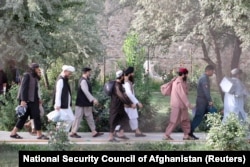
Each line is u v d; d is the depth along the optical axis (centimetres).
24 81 1301
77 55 2539
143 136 1408
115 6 3862
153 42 2536
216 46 2405
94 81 2094
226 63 2581
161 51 2648
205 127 1525
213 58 3081
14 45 2003
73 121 1369
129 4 3559
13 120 1518
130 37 1714
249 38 2012
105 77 2211
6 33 2017
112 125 1316
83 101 1373
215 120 1120
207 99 1344
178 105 1330
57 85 1311
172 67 3550
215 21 2233
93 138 1366
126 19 3900
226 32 2353
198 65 3494
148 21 2527
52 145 1134
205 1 2095
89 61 2667
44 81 2698
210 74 1362
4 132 1463
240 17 1927
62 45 2252
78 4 2227
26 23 2033
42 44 2038
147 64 2683
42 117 1480
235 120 1104
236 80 1348
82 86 1371
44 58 2198
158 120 1542
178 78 1344
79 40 2398
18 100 1378
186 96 1333
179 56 3575
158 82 2684
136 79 1623
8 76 1989
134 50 1675
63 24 2198
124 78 1374
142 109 1533
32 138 1337
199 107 1348
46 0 2048
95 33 2738
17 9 1964
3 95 1577
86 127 1498
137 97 1541
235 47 2395
